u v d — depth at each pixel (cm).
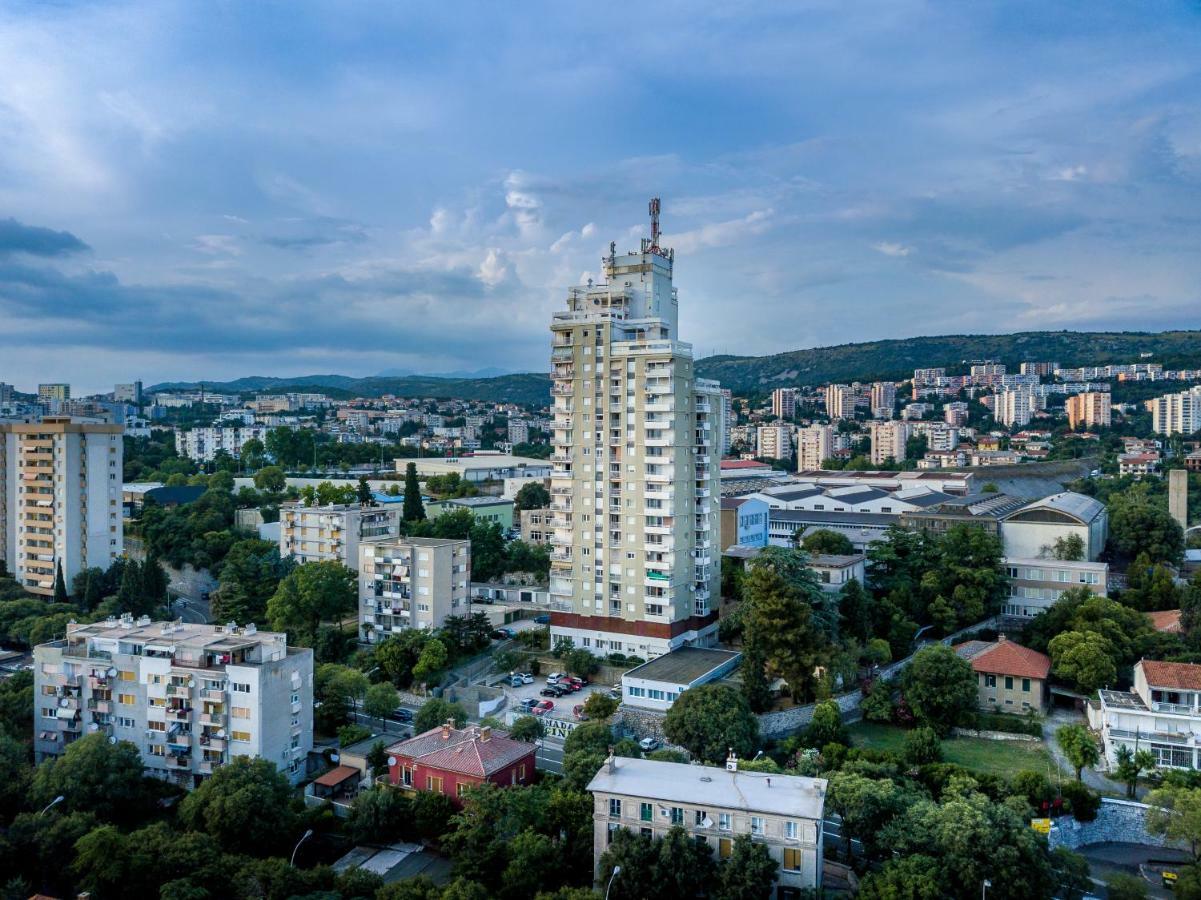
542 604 19725
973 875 8769
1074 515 19200
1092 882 9838
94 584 19688
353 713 14750
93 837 9512
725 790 9338
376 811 10569
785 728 13625
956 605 17112
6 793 11119
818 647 14062
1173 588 17475
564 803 10038
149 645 12712
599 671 16212
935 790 11044
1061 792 11112
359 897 9050
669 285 18800
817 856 8656
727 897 8344
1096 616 15425
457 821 10012
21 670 14588
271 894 9081
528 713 14150
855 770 10844
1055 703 14625
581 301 18138
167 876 9419
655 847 8894
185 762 12288
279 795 10894
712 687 12975
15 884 9375
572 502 17175
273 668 12238
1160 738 11988
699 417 17112
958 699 13538
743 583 16525
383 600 17638
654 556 16388
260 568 19400
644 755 12338
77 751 11319
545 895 8475
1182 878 9469
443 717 13138
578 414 17088
